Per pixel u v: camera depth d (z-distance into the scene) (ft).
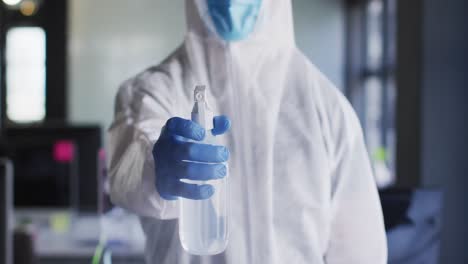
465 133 13.29
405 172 13.73
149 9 21.03
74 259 10.16
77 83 20.98
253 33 4.84
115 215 9.93
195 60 4.82
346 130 5.02
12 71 20.58
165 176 3.74
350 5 20.98
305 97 4.95
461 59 13.24
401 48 13.80
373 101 20.63
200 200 3.76
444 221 13.26
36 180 10.63
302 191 4.76
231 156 4.67
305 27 21.02
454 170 13.29
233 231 4.58
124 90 4.82
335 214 5.02
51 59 20.58
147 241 4.89
